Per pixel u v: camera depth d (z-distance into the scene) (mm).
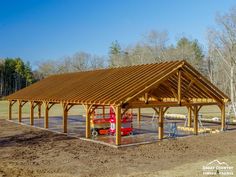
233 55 32250
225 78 47219
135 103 13898
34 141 14578
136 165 10000
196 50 62188
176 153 11883
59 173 9039
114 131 16281
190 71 16141
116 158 11023
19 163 10281
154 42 60062
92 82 17969
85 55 89312
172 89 16000
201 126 20094
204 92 17609
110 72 18984
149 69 16062
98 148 12805
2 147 13156
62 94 17875
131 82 14828
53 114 31438
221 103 18203
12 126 20453
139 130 18531
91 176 8719
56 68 91000
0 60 78375
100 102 13742
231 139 15047
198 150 12445
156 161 10578
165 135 16406
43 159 10859
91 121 16312
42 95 20078
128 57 69375
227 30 33000
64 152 12016
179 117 26844
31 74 82562
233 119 25734
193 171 9180
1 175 8789
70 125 20938
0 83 75438
